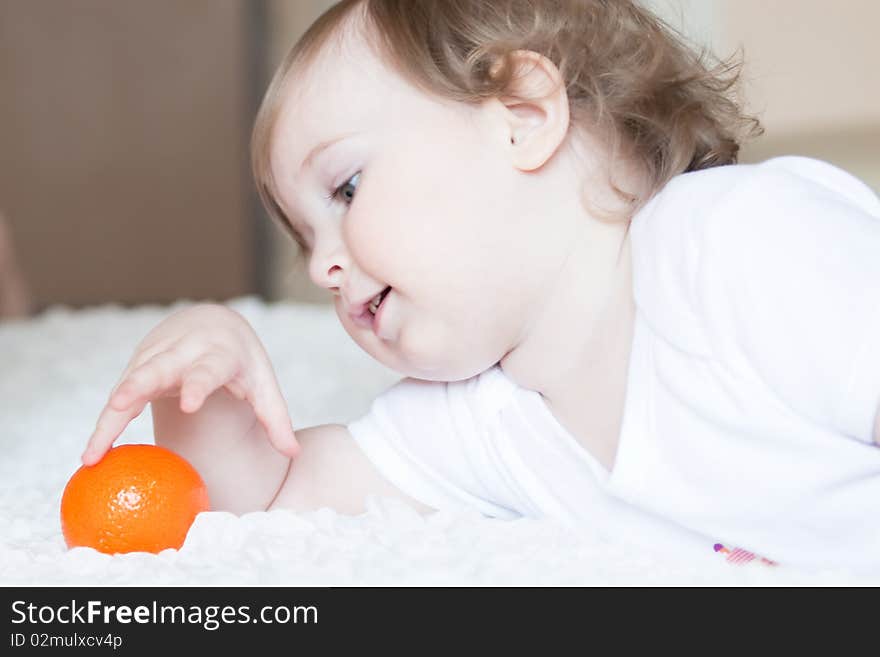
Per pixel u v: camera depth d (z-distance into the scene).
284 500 1.55
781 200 1.25
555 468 1.45
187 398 1.23
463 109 1.37
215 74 5.96
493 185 1.35
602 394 1.39
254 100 6.02
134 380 1.26
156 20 5.87
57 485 1.64
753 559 1.31
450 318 1.34
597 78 1.47
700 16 4.12
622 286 1.37
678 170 1.47
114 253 5.93
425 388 1.58
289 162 1.40
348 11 1.44
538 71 1.41
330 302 5.85
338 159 1.36
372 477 1.57
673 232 1.30
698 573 1.18
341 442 1.60
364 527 1.32
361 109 1.36
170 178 5.95
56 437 2.03
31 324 3.56
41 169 5.80
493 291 1.35
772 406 1.23
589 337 1.38
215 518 1.28
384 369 2.77
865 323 1.15
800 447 1.23
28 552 1.23
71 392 2.48
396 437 1.58
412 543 1.23
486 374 1.50
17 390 2.51
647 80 1.50
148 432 2.07
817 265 1.19
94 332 3.35
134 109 5.89
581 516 1.44
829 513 1.25
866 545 1.25
